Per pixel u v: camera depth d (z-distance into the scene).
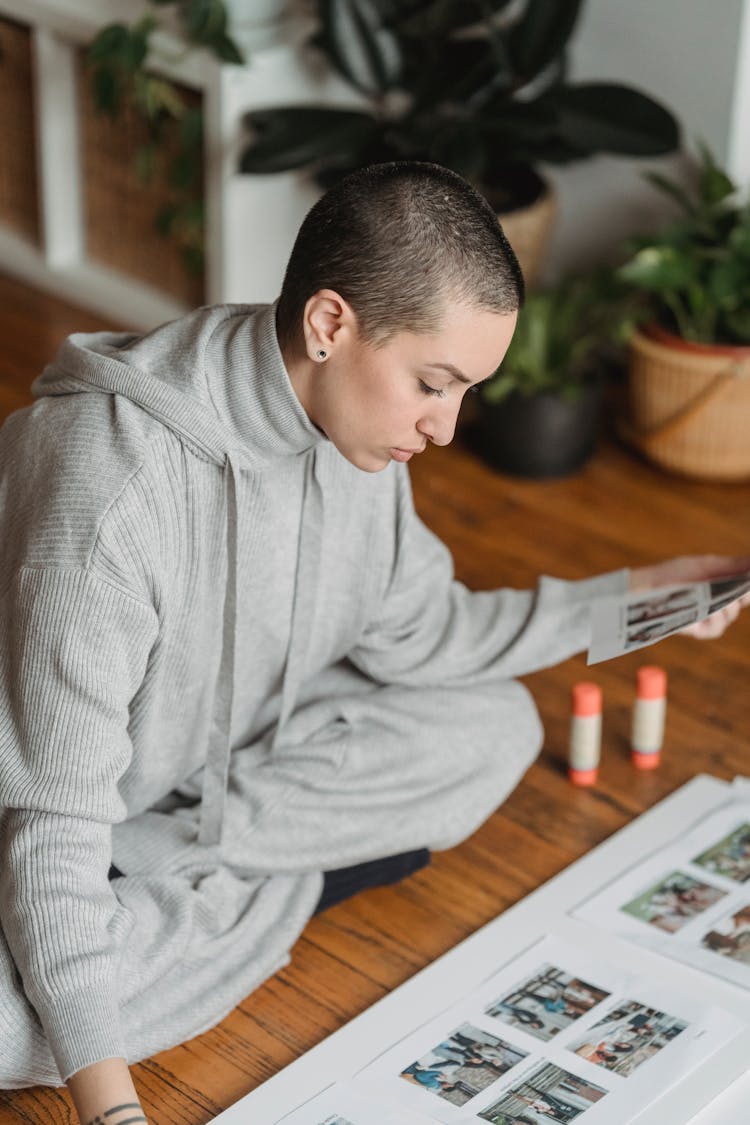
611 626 1.88
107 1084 1.35
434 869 2.00
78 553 1.46
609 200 3.20
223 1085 1.66
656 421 2.94
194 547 1.57
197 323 1.58
